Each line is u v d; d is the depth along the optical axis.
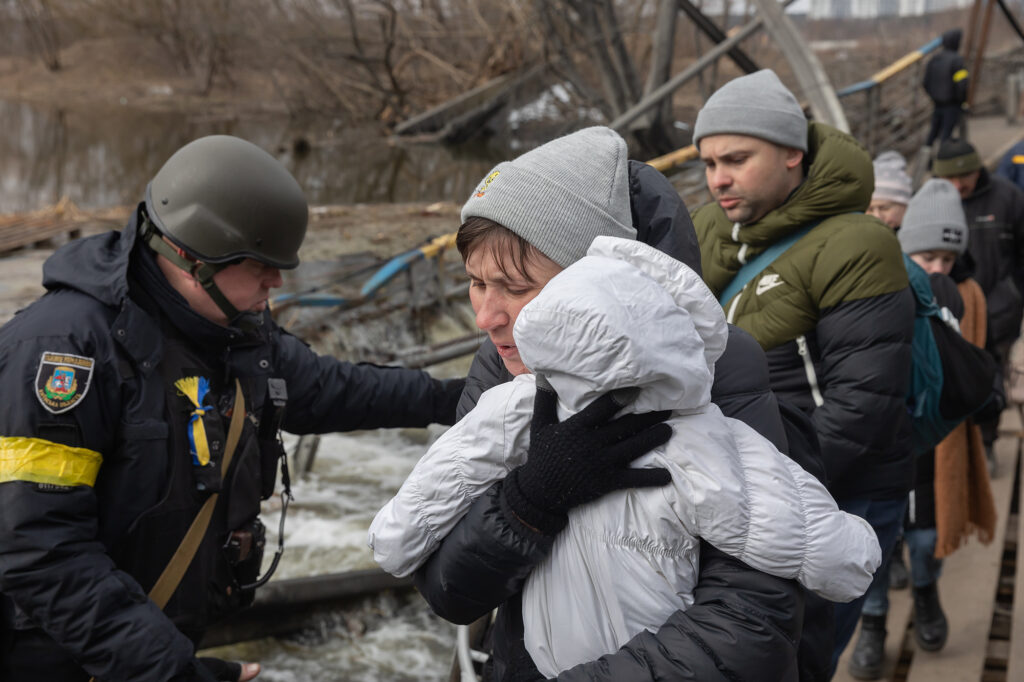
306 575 3.97
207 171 1.83
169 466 1.85
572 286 1.22
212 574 1.95
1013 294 5.06
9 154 18.34
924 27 22.52
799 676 1.74
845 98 13.02
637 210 1.54
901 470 2.59
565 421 1.28
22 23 31.38
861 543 1.33
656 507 1.27
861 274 2.36
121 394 1.79
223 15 24.27
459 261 8.38
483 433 1.36
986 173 5.06
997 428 4.89
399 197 14.67
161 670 1.72
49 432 1.70
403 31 22.14
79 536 1.72
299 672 3.54
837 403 2.40
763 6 11.16
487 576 1.33
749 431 1.34
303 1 22.80
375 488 4.97
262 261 1.86
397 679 3.52
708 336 1.31
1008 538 4.26
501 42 20.38
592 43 16.69
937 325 2.77
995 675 3.28
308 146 20.66
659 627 1.29
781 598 1.28
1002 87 17.66
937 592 3.33
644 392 1.25
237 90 27.66
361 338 6.38
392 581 3.88
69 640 1.71
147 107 26.05
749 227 2.52
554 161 1.44
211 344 1.92
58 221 10.35
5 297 7.20
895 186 3.89
